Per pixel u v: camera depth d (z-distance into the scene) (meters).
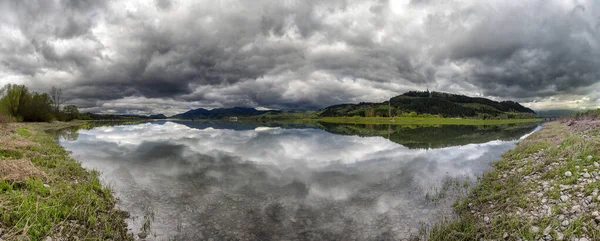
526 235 8.62
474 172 19.03
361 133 56.78
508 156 22.95
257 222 11.05
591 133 23.97
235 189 15.37
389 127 84.38
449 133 56.22
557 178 12.75
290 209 12.45
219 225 10.73
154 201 13.23
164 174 18.78
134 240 9.38
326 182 16.92
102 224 10.06
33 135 35.31
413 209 12.37
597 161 13.43
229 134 53.22
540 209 10.15
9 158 16.55
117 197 13.59
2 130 34.41
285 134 53.53
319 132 59.59
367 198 13.91
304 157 25.83
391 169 20.48
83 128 71.94
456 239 9.22
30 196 10.38
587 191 10.25
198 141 39.66
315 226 10.73
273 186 16.02
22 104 76.06
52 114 92.56
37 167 15.22
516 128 74.44
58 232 8.68
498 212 10.88
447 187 15.52
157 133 55.12
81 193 12.27
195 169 20.45
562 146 19.48
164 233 9.96
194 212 11.97
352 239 9.71
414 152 28.62
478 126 89.38
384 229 10.46
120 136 47.25
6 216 8.66
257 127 85.00
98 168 20.22
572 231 8.12
